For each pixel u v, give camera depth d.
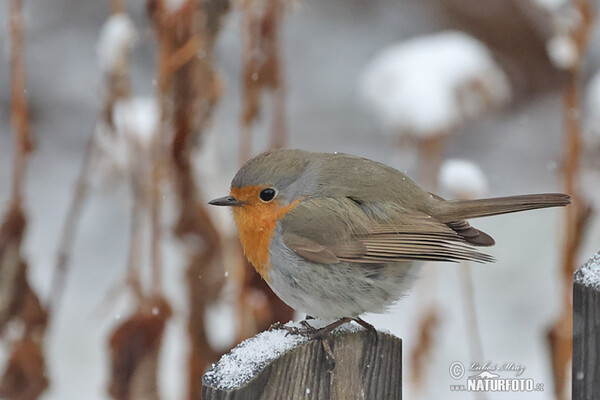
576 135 10.33
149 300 9.49
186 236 9.76
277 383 5.93
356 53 19.84
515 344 14.08
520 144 18.38
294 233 7.67
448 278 15.16
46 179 17.89
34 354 9.83
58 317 14.87
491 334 14.28
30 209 16.98
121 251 16.31
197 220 9.70
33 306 9.79
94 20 19.84
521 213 16.41
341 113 19.19
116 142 9.77
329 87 19.50
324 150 18.41
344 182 7.81
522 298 14.88
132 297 9.55
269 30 9.59
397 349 6.32
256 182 7.78
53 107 18.95
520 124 18.62
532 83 18.59
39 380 9.88
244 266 9.72
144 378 9.36
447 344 14.06
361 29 20.09
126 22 9.39
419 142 12.54
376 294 7.67
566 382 10.15
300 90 19.48
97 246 16.41
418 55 12.80
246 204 7.85
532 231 15.95
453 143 18.27
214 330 11.18
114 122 9.48
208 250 9.75
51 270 15.93
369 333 6.25
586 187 12.45
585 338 5.93
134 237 9.67
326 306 7.77
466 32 18.78
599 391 5.88
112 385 9.41
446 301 14.78
